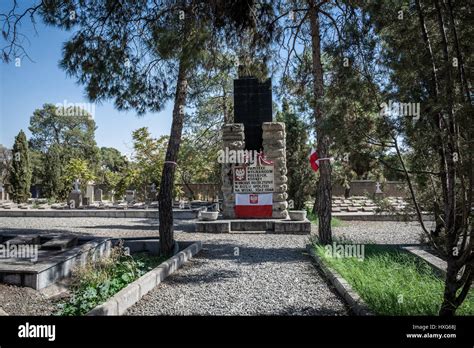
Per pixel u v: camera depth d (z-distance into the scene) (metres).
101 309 4.32
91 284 5.41
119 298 4.69
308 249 8.68
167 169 8.45
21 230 12.30
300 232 12.16
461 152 3.39
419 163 3.96
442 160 3.71
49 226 13.91
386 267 6.13
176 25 7.64
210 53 8.30
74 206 19.42
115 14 8.33
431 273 5.68
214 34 8.25
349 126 4.16
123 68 8.77
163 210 8.42
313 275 6.54
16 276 5.45
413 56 3.72
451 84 3.39
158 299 5.23
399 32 3.92
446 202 3.70
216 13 8.09
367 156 4.17
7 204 22.44
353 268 6.02
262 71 10.47
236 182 13.59
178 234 12.02
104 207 19.23
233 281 6.18
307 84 10.66
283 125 13.76
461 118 3.26
